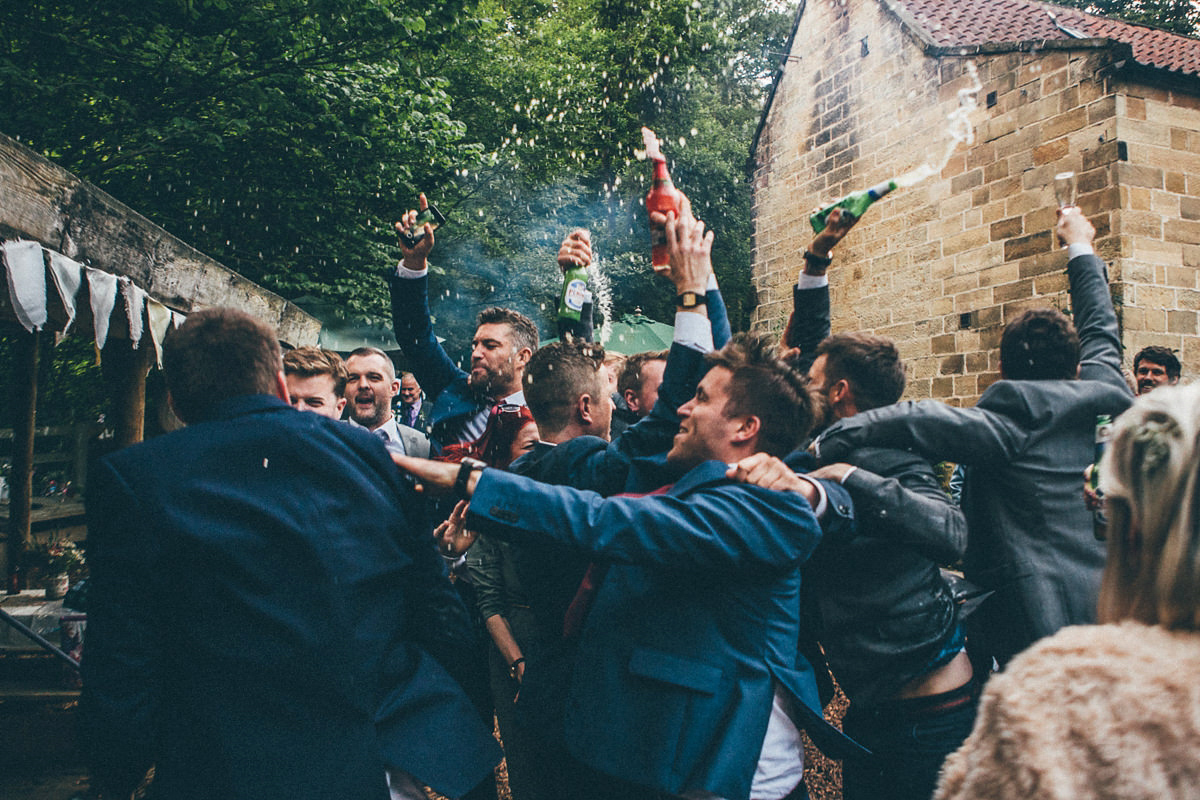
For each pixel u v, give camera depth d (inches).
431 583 64.9
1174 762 31.2
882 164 432.1
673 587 58.6
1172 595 34.4
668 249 69.7
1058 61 342.6
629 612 59.7
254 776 51.8
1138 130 322.0
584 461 73.2
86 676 52.2
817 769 136.7
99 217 140.4
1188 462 34.5
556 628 72.0
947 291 393.1
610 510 55.5
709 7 758.5
